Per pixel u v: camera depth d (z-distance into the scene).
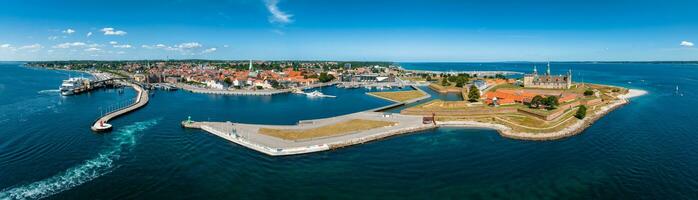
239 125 176.38
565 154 135.50
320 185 107.50
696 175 114.56
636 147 143.38
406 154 135.62
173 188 105.62
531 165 123.75
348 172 117.44
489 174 116.00
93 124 181.88
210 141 152.25
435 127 178.50
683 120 197.25
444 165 123.75
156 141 152.50
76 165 123.19
